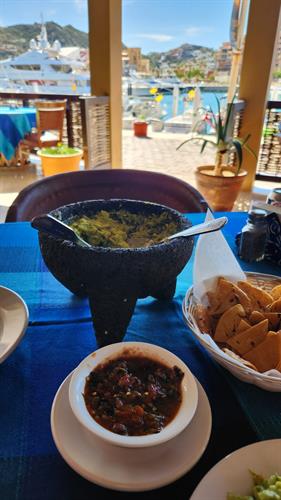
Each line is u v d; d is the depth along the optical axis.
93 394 0.42
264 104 3.20
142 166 4.84
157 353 0.48
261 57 3.06
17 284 0.77
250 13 2.96
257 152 3.37
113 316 0.58
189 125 7.71
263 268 0.87
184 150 5.91
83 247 0.53
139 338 0.62
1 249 0.92
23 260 0.87
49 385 0.51
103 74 3.31
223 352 0.49
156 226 0.74
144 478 0.35
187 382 0.44
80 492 0.38
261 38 3.00
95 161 3.31
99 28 3.15
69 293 0.75
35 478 0.39
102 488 0.38
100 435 0.36
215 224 0.55
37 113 4.07
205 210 1.21
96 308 0.57
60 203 1.30
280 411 0.47
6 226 1.05
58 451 0.41
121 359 0.48
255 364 0.50
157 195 1.35
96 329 0.59
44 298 0.73
